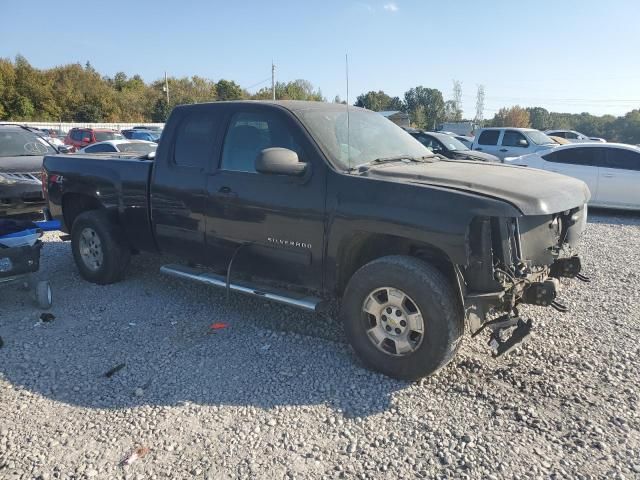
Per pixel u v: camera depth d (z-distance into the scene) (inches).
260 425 129.7
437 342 138.6
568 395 141.2
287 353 167.2
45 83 2470.5
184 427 129.3
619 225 410.0
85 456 119.1
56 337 181.5
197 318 196.9
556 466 113.4
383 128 193.0
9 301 217.2
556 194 144.1
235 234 178.2
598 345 170.9
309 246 160.2
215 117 187.3
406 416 132.3
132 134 1048.8
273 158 151.8
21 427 130.2
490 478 110.1
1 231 203.6
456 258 133.0
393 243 157.6
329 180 155.2
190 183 189.2
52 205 250.5
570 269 157.4
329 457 117.8
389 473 112.5
